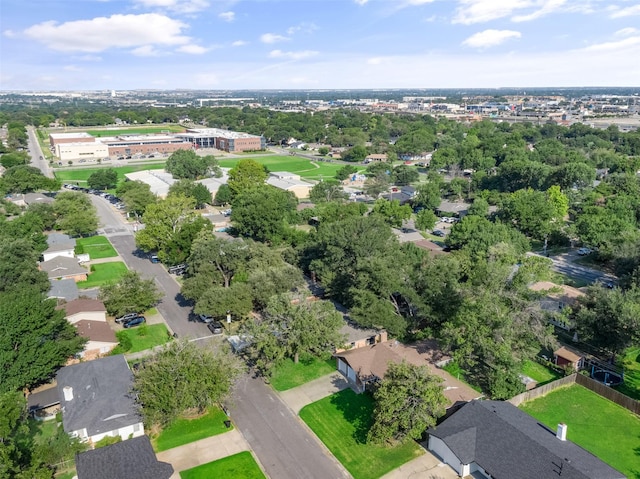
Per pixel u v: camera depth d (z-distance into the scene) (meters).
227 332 71.44
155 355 54.62
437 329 70.62
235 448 47.81
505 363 54.53
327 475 44.22
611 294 61.81
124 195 141.62
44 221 122.12
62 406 49.62
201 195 149.00
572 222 134.38
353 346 66.25
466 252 88.88
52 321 57.12
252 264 81.00
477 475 43.66
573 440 48.75
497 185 167.88
